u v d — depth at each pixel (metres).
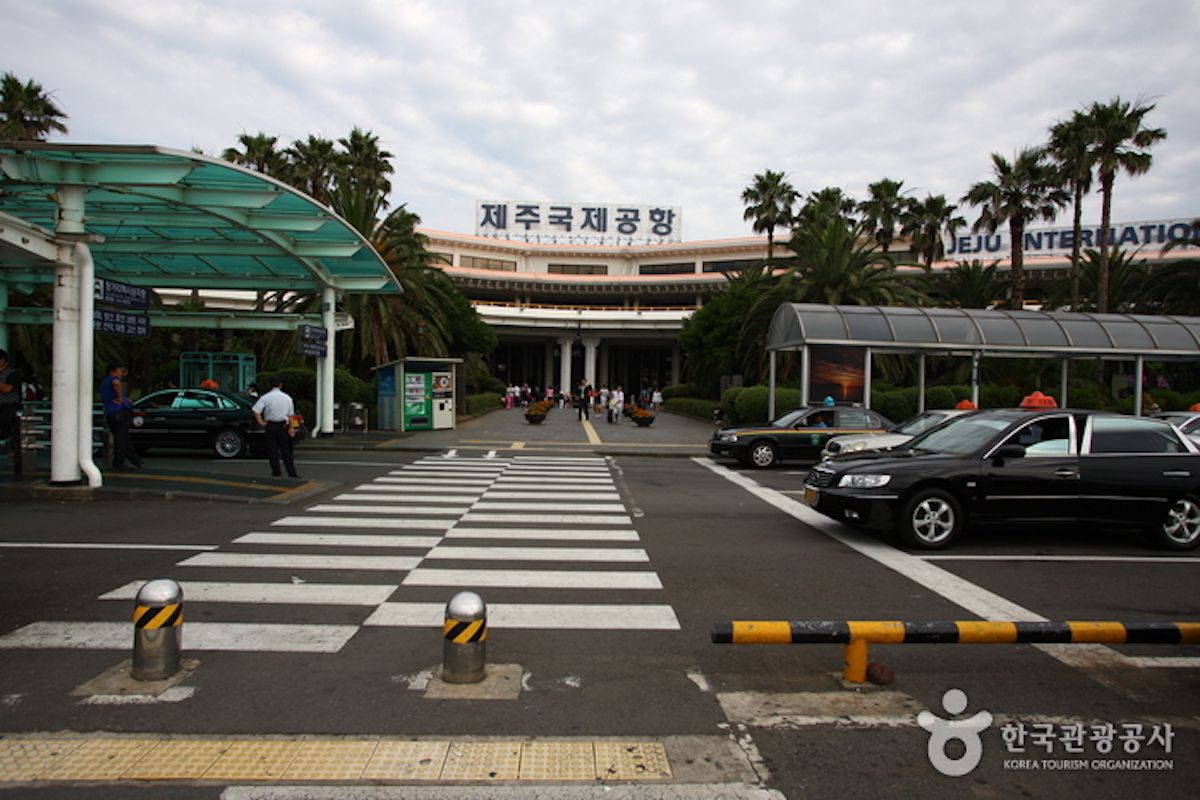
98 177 10.52
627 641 5.12
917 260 52.31
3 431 11.02
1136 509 8.22
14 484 10.47
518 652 4.87
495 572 6.89
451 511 10.11
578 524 9.36
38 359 26.64
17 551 7.43
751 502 11.48
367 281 20.70
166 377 32.34
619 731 3.77
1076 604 6.15
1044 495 8.15
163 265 18.67
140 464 13.04
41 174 10.24
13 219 9.55
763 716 3.97
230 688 4.20
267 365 29.86
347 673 4.45
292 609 5.67
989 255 57.62
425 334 30.83
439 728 3.76
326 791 3.16
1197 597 6.40
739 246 65.94
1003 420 8.71
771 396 23.33
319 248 16.86
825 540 8.62
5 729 3.67
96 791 3.13
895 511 8.09
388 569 6.91
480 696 4.15
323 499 10.95
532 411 31.06
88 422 10.68
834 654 4.96
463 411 33.94
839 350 21.45
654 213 71.19
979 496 8.13
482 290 68.06
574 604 5.95
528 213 70.31
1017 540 8.73
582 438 24.27
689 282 65.44
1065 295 37.72
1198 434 12.69
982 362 29.48
